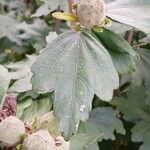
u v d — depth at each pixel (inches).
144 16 5.6
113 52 5.9
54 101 5.1
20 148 4.7
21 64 7.7
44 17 11.1
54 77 5.2
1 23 11.1
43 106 5.8
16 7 13.0
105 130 8.3
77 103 5.1
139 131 9.2
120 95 9.3
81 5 5.2
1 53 11.3
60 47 5.3
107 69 5.4
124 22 5.5
